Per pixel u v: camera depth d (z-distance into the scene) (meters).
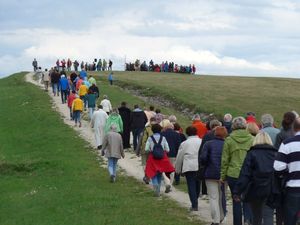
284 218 11.96
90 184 21.80
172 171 19.70
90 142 33.31
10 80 75.06
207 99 50.59
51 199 18.94
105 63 90.19
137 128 29.80
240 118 14.59
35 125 40.06
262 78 77.94
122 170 25.53
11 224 15.83
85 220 15.74
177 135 20.88
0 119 44.12
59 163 26.34
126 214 16.59
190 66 87.94
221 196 15.70
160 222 15.58
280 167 11.78
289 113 13.88
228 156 14.30
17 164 25.91
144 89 58.50
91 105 40.09
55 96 54.44
